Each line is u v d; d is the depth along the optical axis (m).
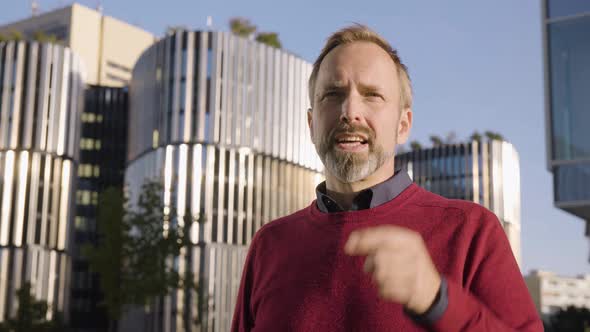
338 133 1.77
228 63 54.12
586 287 139.12
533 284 136.75
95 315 71.12
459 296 1.09
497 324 1.14
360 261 1.73
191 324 48.34
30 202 58.09
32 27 107.62
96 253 29.69
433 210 1.75
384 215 1.77
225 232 51.53
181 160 52.41
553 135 19.97
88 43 105.62
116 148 75.44
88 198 73.62
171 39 54.59
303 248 1.86
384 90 1.78
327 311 1.71
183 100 53.22
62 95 60.91
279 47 58.50
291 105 58.12
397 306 1.63
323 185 2.02
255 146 54.50
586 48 19.84
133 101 60.09
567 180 19.55
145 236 30.23
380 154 1.77
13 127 58.75
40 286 57.41
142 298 29.31
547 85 20.28
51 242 58.84
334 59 1.81
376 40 1.88
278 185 55.97
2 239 57.06
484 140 72.12
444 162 73.06
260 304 1.92
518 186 75.69
